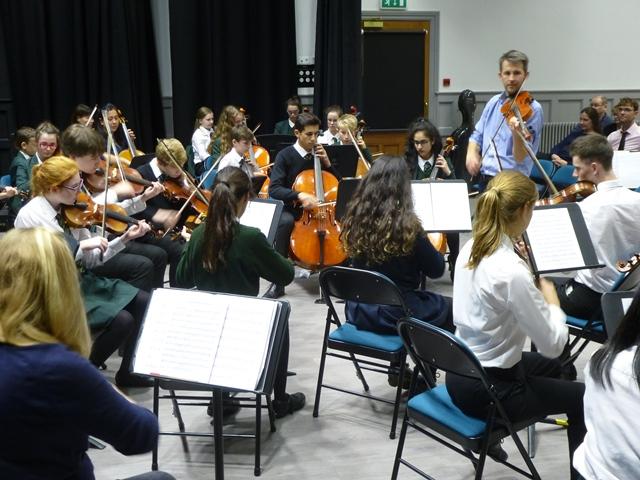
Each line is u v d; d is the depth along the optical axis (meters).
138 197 3.78
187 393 3.24
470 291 2.10
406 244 2.70
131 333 3.06
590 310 2.86
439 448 2.76
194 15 7.30
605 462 1.39
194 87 7.43
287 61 7.72
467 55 8.41
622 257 2.85
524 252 2.64
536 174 5.38
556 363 2.34
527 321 2.00
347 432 2.89
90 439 2.78
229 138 5.50
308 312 4.32
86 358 1.44
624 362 1.36
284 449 2.75
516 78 3.83
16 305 1.36
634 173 4.56
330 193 4.64
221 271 2.64
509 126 3.78
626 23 8.77
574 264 2.58
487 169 4.03
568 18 8.59
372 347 2.74
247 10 7.52
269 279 2.70
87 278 3.00
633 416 1.33
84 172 3.48
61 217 2.99
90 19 6.94
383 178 2.75
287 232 4.45
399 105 8.38
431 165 4.74
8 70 6.83
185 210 4.15
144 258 3.55
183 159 4.18
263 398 3.19
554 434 2.84
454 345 1.97
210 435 2.57
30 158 4.83
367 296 2.66
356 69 7.70
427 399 2.25
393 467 2.43
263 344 1.85
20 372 1.33
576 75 8.75
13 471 1.36
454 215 3.52
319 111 7.83
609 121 7.11
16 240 1.39
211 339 1.88
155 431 1.50
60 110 6.98
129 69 7.12
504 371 2.09
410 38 8.25
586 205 2.85
